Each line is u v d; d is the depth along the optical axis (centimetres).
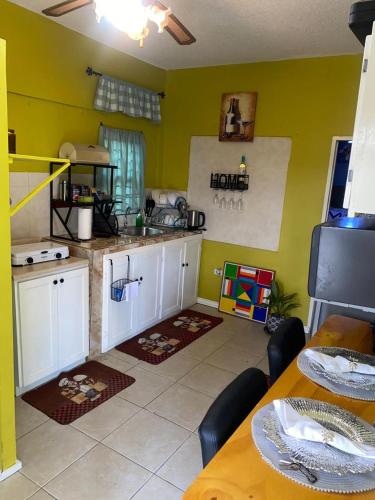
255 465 104
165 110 440
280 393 142
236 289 421
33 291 247
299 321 205
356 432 118
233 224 416
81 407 247
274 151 381
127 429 230
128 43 342
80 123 338
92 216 326
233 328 389
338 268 119
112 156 370
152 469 201
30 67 289
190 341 353
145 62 396
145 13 173
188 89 421
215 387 281
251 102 383
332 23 275
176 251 389
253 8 259
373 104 100
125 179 390
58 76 311
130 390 269
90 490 186
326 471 102
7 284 174
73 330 283
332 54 339
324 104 350
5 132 164
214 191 422
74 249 295
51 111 312
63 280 266
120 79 368
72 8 193
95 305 298
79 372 287
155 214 445
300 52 341
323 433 111
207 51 355
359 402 138
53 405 247
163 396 265
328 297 123
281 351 175
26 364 251
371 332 204
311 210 372
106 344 316
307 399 134
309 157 365
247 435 116
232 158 405
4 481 188
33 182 305
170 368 303
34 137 303
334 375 152
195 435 229
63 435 221
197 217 420
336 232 117
